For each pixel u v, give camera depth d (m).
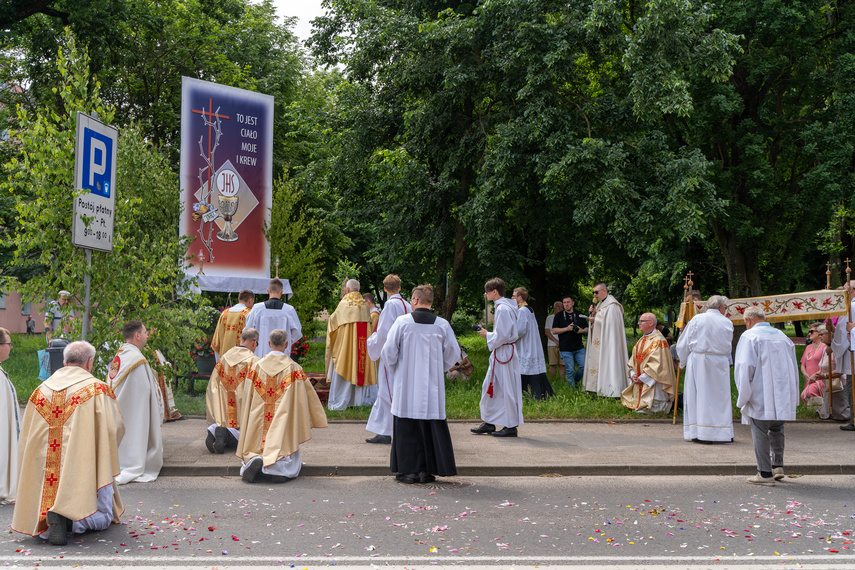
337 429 9.80
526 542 5.17
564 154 14.52
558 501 6.36
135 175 10.25
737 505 6.25
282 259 18.48
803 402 12.07
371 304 11.42
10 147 17.44
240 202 15.09
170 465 7.41
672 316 25.80
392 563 4.71
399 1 18.11
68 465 5.03
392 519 5.75
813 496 6.60
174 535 5.30
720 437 8.90
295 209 24.72
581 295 26.88
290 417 7.18
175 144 25.17
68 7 19.23
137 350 7.29
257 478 7.12
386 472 7.46
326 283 26.11
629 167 15.22
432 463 7.00
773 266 22.28
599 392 12.38
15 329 40.62
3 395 6.34
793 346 7.17
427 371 7.07
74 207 7.70
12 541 5.15
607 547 5.06
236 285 14.91
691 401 9.09
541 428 9.98
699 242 21.58
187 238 9.14
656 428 10.03
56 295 8.36
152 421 7.21
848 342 10.32
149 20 21.69
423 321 7.14
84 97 8.33
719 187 17.92
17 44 20.97
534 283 22.33
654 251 20.11
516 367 9.33
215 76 26.38
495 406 9.27
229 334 11.25
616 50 15.89
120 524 5.57
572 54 14.81
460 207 15.75
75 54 8.38
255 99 15.24
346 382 11.16
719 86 17.34
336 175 18.41
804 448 8.62
